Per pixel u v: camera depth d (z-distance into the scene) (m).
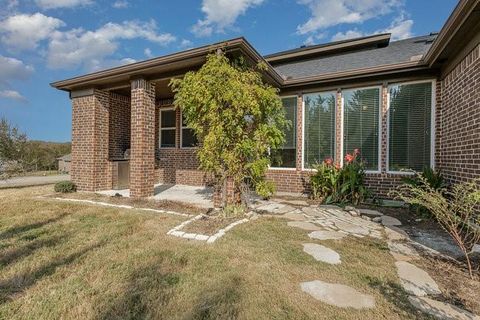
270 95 5.07
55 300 2.29
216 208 5.66
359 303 2.24
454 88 5.34
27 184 11.48
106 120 8.34
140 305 2.23
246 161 5.13
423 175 5.51
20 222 4.60
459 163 5.09
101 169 8.20
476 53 4.43
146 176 6.93
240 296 2.34
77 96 8.21
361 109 7.00
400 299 2.30
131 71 6.69
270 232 4.07
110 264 2.96
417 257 3.22
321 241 3.73
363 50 9.68
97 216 4.99
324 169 6.80
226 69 4.71
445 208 3.00
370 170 6.88
